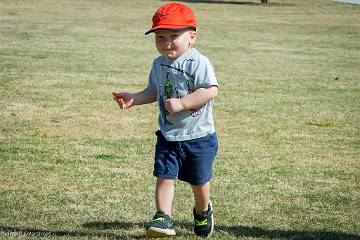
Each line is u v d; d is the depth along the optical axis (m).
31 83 20.27
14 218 8.18
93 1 64.56
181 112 6.84
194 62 6.77
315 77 24.64
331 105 18.56
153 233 6.70
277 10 65.44
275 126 15.25
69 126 14.41
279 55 31.84
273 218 8.61
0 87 19.28
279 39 39.97
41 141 12.83
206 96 6.67
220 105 17.80
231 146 12.98
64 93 18.69
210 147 6.95
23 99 17.45
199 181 7.02
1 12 48.94
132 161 11.46
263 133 14.41
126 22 46.06
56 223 8.04
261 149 12.84
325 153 12.70
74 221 8.15
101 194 9.43
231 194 9.68
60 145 12.52
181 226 7.99
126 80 21.91
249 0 81.12
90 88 19.84
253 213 8.80
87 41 34.00
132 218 8.38
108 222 8.14
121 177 10.39
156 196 6.87
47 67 24.14
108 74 23.11
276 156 12.27
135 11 56.25
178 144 6.88
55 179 10.13
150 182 10.16
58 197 9.21
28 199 9.05
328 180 10.68
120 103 7.09
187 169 7.02
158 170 6.90
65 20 45.44
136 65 25.84
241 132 14.41
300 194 9.82
